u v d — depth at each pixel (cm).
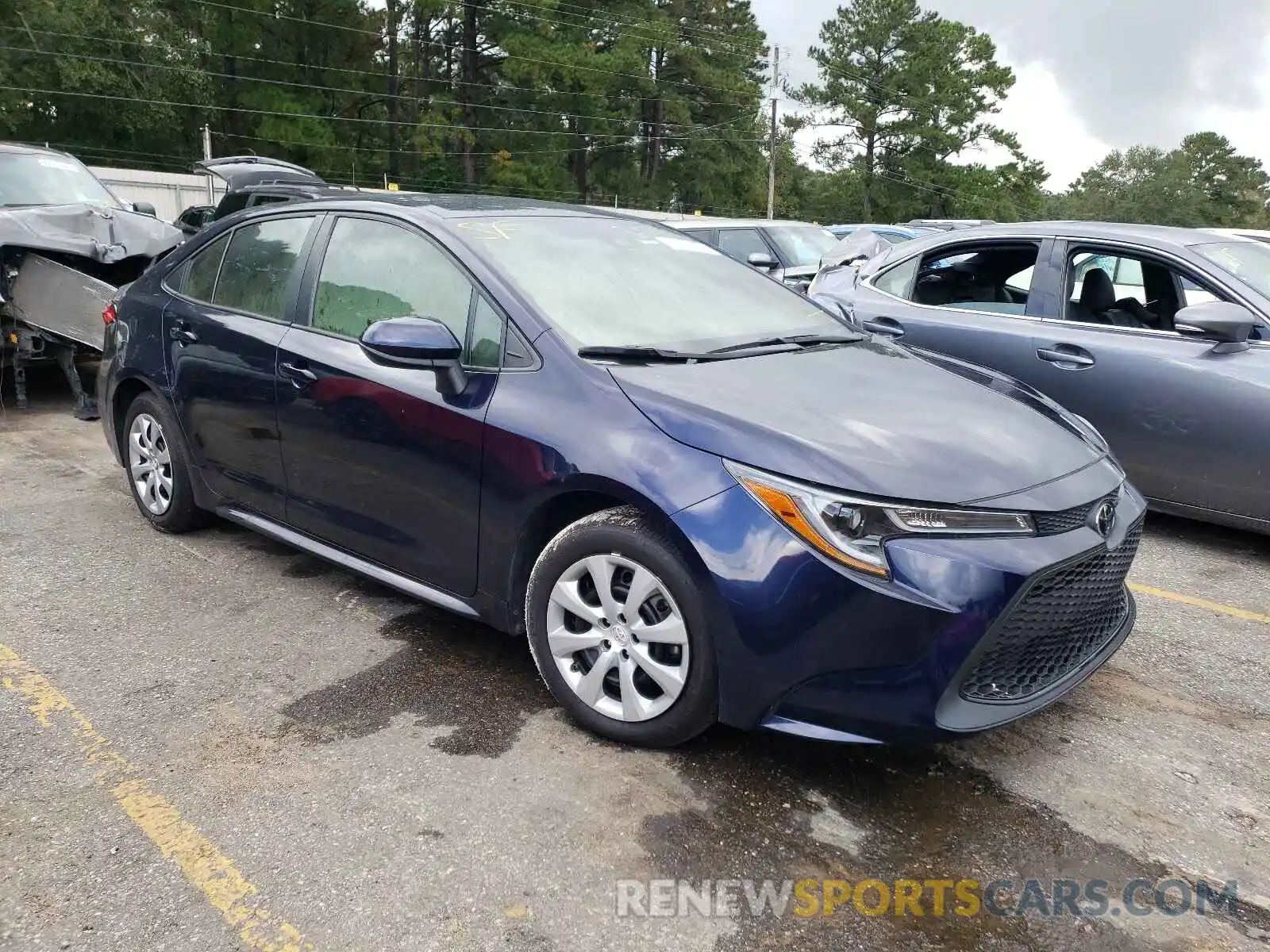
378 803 262
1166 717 322
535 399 299
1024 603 253
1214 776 288
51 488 549
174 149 4716
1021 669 264
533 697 321
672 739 280
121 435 493
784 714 259
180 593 404
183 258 454
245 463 403
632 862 241
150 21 4462
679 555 264
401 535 341
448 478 318
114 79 4228
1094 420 497
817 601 246
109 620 376
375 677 334
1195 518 482
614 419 282
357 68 5047
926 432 279
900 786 276
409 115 5150
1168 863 247
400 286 349
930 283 587
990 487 258
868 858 245
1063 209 10506
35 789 266
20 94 4078
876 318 583
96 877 232
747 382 299
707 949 214
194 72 4409
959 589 241
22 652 348
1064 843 254
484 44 5228
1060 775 286
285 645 357
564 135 5284
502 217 368
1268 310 461
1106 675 353
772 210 5409
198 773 275
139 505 479
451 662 346
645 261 376
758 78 6191
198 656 347
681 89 5856
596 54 5069
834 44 6369
